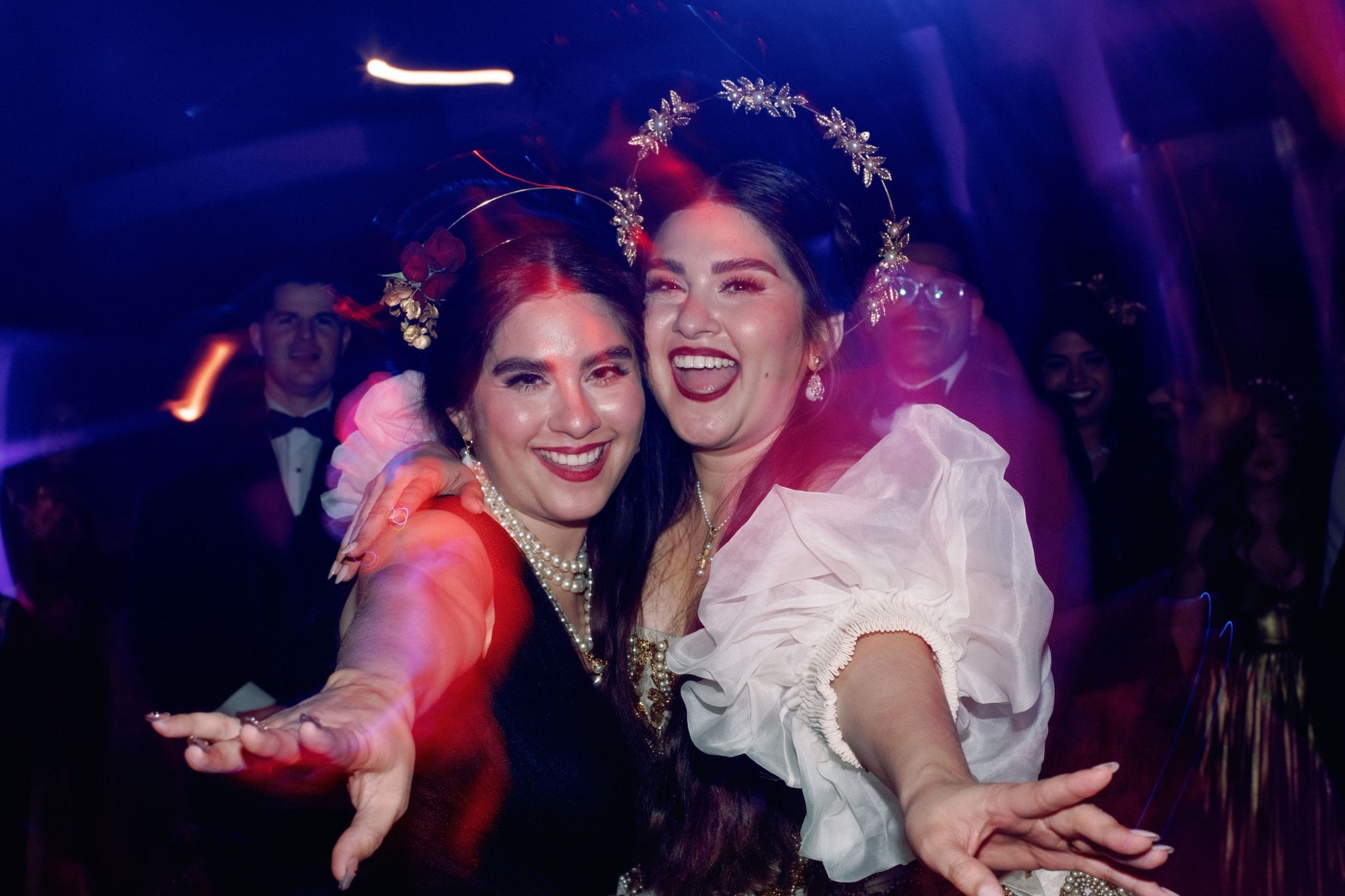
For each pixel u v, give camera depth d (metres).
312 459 3.89
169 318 6.09
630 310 2.21
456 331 2.18
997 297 5.55
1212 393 3.88
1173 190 5.01
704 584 2.29
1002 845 1.18
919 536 1.75
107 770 4.00
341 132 6.05
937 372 4.21
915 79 5.34
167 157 6.15
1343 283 4.43
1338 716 3.04
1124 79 5.46
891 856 1.76
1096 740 3.16
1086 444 4.40
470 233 2.20
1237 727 3.17
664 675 2.26
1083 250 4.85
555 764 1.99
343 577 1.99
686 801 2.15
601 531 2.38
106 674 4.15
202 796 1.95
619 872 2.15
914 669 1.58
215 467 3.75
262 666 3.49
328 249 4.12
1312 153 4.72
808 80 2.39
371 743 1.17
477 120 5.85
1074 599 3.54
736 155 2.28
